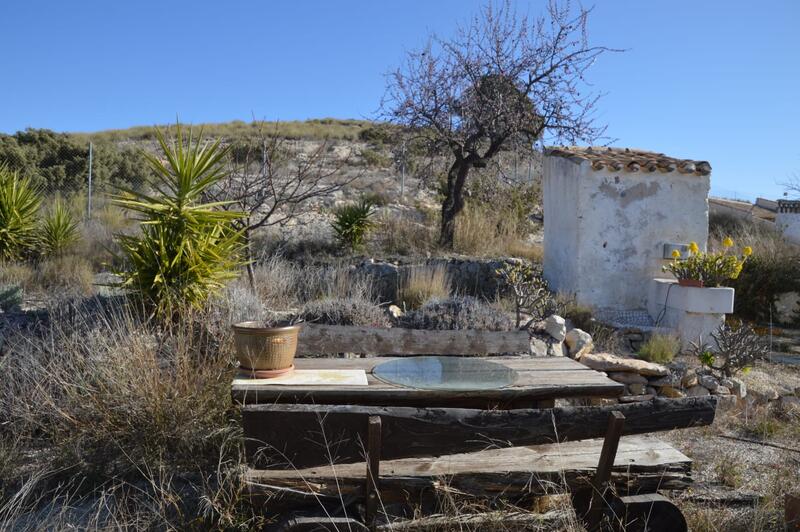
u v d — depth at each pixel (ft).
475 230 39.68
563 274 31.19
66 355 15.75
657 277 30.25
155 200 19.72
